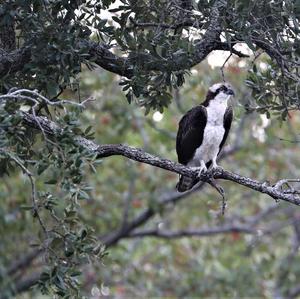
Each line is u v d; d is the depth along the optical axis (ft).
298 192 32.24
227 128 40.40
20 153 30.37
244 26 31.01
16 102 29.17
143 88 33.12
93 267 62.59
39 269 62.95
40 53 31.14
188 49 31.58
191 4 33.06
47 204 30.50
